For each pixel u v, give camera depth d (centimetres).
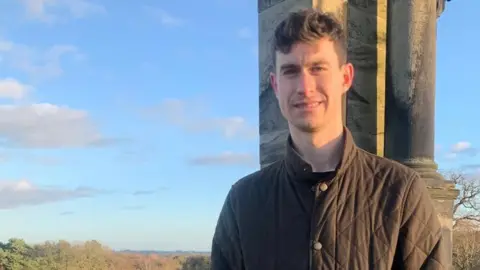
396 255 128
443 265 128
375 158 137
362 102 333
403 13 313
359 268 124
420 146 308
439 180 304
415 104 309
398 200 129
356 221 127
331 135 133
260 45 316
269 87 306
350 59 331
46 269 3762
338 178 131
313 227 128
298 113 130
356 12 333
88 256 4019
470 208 1809
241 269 139
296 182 133
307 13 134
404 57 311
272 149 301
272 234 133
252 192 140
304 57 129
